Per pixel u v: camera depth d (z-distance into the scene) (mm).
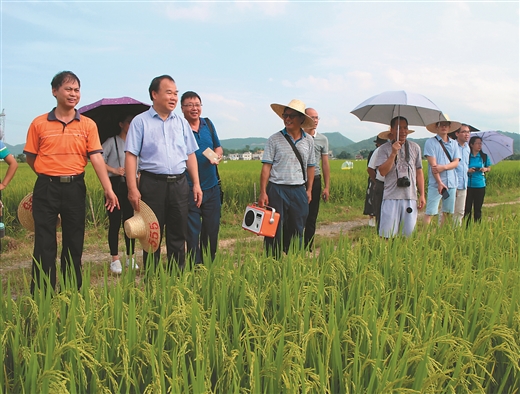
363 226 11117
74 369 2477
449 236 5391
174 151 4969
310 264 4148
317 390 2289
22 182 14078
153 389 2211
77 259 4895
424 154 7852
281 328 2730
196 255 5895
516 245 5211
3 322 2811
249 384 2451
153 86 4863
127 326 2660
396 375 2410
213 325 2660
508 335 2627
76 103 4652
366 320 2854
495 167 26312
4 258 7395
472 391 2527
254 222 5672
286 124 6031
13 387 2408
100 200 10125
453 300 3535
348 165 27047
